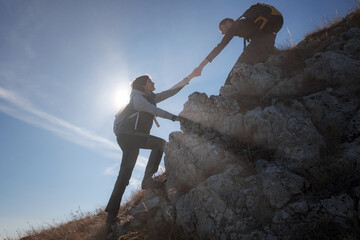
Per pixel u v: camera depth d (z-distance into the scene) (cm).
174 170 319
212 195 250
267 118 272
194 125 332
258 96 358
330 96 273
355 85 278
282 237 198
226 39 375
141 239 275
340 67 294
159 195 335
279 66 388
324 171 218
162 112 338
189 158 302
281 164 241
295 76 337
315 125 264
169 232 271
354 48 329
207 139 312
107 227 335
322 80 312
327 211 189
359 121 237
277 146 258
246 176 254
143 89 362
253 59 392
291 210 204
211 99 342
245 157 277
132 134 336
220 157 291
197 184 290
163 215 294
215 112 329
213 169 289
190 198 266
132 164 344
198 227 250
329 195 199
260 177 239
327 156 228
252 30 383
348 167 207
